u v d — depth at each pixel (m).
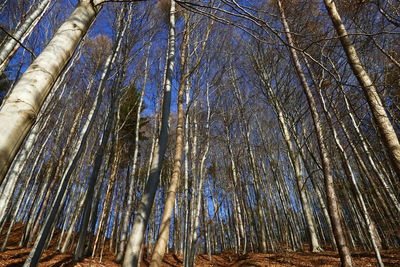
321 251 8.99
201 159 8.19
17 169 6.23
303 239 17.44
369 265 6.70
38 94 0.97
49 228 4.39
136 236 1.97
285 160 15.91
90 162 10.16
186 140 7.43
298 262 7.66
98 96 6.12
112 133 8.90
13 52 4.47
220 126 12.99
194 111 8.36
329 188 4.33
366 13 5.16
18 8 6.31
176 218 14.46
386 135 4.27
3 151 0.78
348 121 8.27
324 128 7.55
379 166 10.00
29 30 5.02
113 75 7.46
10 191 5.96
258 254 9.98
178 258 10.35
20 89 0.94
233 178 12.70
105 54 9.25
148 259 9.46
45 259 6.74
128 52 8.01
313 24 4.95
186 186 7.17
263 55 11.49
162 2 8.02
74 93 11.07
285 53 8.92
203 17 5.36
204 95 9.13
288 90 10.38
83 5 1.40
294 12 5.00
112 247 11.88
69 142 9.48
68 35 1.22
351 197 12.83
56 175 9.36
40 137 11.42
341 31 4.86
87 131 5.55
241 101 12.89
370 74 5.78
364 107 6.85
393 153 4.12
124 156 12.72
